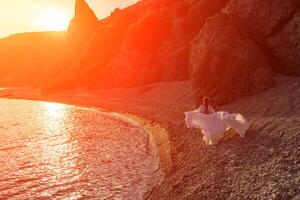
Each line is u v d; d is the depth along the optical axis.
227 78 31.69
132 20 96.75
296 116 22.36
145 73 67.81
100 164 24.77
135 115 46.41
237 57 31.61
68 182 21.31
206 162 19.52
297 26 31.73
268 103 27.02
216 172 17.59
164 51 68.69
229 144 20.95
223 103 31.62
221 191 15.41
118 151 28.30
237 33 33.25
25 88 141.00
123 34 94.50
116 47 92.44
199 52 34.66
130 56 75.62
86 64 100.69
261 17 33.59
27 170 24.44
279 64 33.25
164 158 24.12
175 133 30.53
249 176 15.92
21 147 32.53
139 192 18.55
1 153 30.03
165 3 83.06
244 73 31.16
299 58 31.69
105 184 20.34
